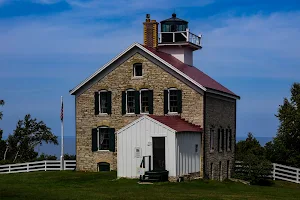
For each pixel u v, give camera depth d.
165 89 43.41
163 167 38.31
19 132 72.44
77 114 46.41
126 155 39.25
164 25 50.34
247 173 49.25
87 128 46.03
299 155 49.28
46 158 59.22
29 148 72.62
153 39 48.56
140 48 44.06
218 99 46.25
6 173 46.78
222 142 47.41
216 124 45.53
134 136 39.06
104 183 37.19
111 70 45.31
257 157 48.44
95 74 45.56
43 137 73.62
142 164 38.16
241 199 30.62
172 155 37.84
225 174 48.12
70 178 40.44
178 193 32.34
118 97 45.06
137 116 44.28
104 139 45.78
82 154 46.16
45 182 38.50
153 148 38.53
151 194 31.59
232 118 50.72
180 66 46.25
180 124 40.47
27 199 29.17
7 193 31.50
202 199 29.91
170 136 37.94
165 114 43.38
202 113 42.25
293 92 53.34
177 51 50.03
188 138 40.03
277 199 31.59
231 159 49.91
